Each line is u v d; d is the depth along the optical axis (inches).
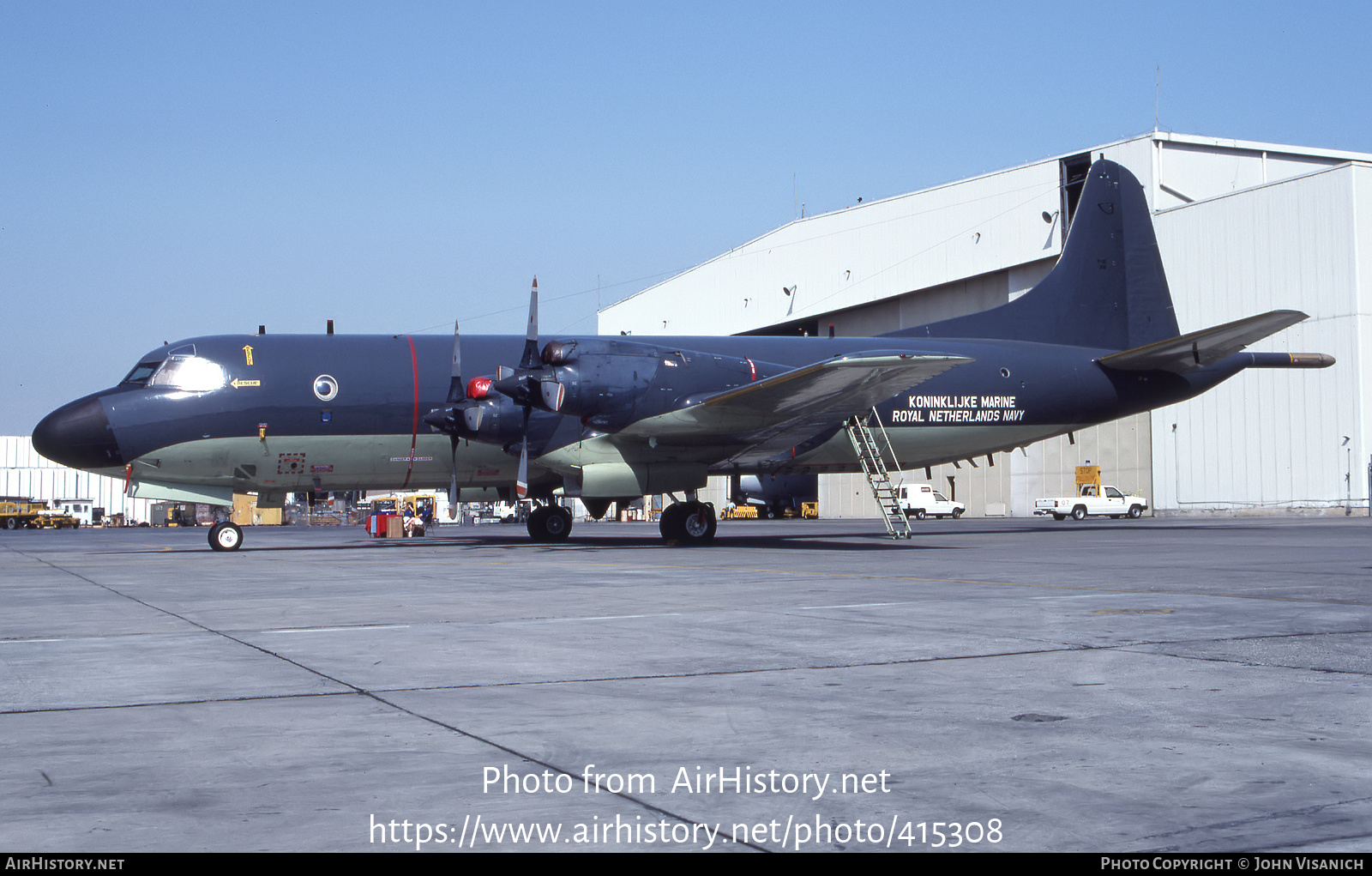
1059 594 455.5
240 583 565.9
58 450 857.5
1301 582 502.9
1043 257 1868.8
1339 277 1566.2
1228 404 1704.0
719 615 390.0
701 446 905.5
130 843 145.8
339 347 927.7
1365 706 224.2
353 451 920.9
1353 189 1551.4
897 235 2127.2
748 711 224.8
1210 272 1723.7
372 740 201.0
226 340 909.8
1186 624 350.3
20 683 261.9
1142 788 167.3
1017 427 1055.0
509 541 1168.8
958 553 772.6
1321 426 1585.9
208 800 164.1
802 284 2325.3
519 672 274.5
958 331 1076.5
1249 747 190.9
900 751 191.3
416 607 432.1
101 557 930.1
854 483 2463.1
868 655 296.5
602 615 394.6
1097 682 252.5
